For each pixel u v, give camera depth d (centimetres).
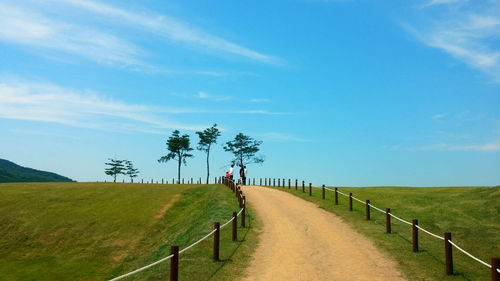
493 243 1590
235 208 2523
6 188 3719
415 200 2612
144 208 2992
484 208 2122
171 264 1026
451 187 3272
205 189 3803
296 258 1370
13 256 2147
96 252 2178
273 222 2067
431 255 1403
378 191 3209
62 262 2053
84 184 4262
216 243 1349
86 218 2734
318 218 2178
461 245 1565
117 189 3791
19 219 2688
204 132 7719
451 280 1120
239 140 7462
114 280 783
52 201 3164
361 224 1997
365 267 1257
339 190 3403
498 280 874
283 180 4094
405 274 1180
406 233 1778
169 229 2480
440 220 2027
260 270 1227
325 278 1143
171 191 3691
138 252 2152
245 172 4491
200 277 1153
